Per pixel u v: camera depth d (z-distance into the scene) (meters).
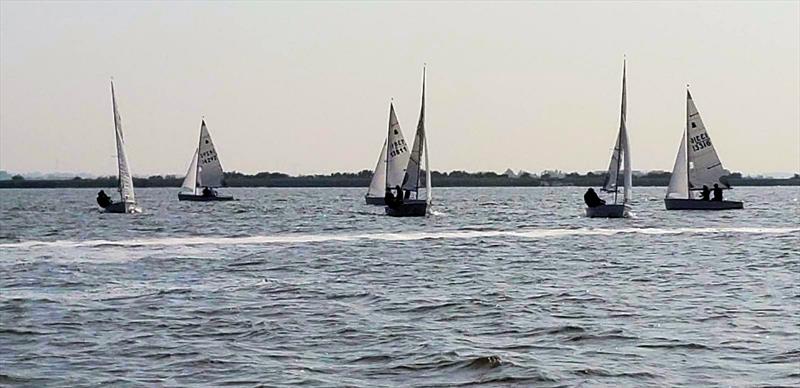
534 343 29.98
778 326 32.41
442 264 54.19
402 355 28.06
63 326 33.34
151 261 55.53
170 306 37.62
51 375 26.17
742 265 52.84
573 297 39.84
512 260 56.22
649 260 55.88
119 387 24.83
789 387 24.20
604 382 24.94
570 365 26.80
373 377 25.66
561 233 77.38
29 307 37.59
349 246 66.06
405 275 48.69
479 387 24.75
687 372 25.91
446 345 29.42
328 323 33.59
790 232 77.00
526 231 80.00
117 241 70.75
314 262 55.12
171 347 29.61
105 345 30.05
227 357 28.06
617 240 70.56
